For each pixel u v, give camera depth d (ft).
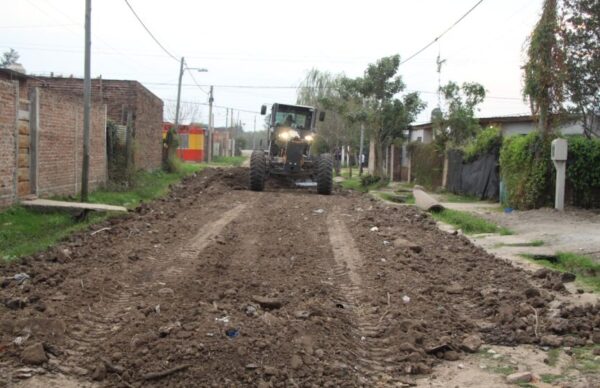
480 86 84.28
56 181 48.37
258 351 16.66
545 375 16.56
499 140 66.49
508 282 26.22
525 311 21.61
